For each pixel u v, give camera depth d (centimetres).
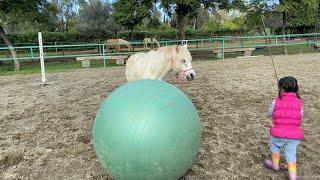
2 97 849
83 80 1113
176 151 305
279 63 1433
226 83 975
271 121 593
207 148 471
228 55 1962
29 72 1399
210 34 3291
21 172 416
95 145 329
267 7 2088
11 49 1559
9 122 619
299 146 475
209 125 573
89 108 711
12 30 3400
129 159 301
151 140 297
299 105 367
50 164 436
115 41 2033
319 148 469
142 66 511
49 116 654
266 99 761
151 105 308
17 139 528
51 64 1792
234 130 547
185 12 1938
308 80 978
